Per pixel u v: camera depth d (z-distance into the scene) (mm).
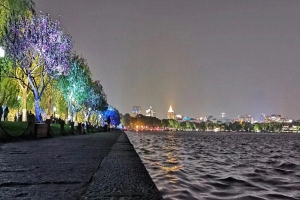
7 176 6418
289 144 92938
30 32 38531
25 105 44312
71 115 63688
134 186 5258
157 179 15227
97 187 5168
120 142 22562
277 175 20062
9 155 11391
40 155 11336
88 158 10141
